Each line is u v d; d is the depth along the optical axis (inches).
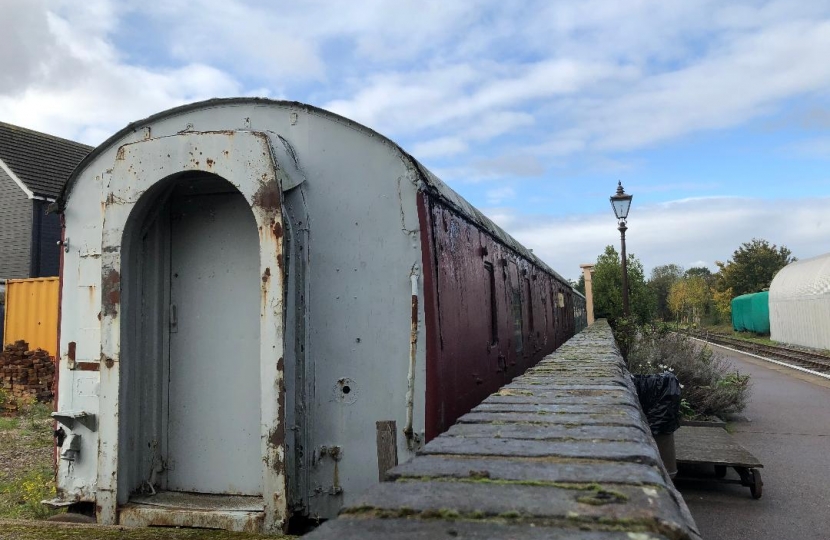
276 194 153.4
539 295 424.2
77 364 179.5
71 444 174.7
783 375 714.2
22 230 740.0
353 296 165.6
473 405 203.8
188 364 178.4
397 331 163.0
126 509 161.0
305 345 163.8
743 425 436.5
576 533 44.4
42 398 485.7
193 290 180.1
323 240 167.9
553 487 55.4
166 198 175.3
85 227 184.5
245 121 174.9
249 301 175.5
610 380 135.6
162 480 175.6
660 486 55.8
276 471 148.5
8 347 512.1
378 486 56.6
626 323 542.0
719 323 2178.9
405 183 165.2
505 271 295.1
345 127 169.3
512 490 54.6
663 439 268.7
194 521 154.4
